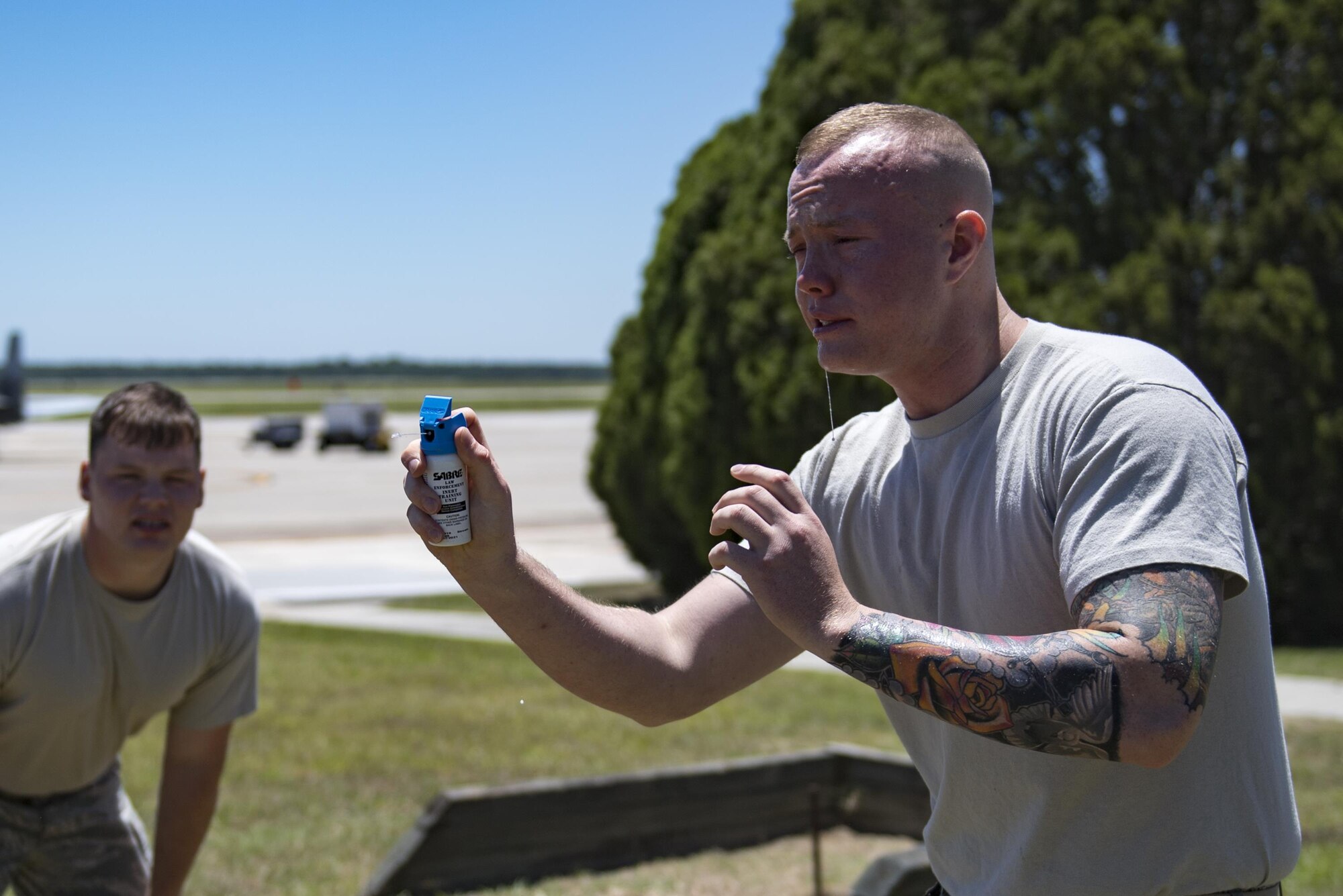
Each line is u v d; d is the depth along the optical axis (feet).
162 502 9.37
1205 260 38.83
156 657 9.88
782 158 42.04
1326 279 39.47
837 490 6.97
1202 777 5.66
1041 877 5.95
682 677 6.76
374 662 34.91
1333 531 38.55
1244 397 37.96
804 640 5.40
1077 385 5.66
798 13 45.47
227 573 10.32
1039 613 5.83
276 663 34.50
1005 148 40.14
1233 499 5.29
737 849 17.63
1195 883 5.69
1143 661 4.83
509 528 6.21
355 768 22.52
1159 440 5.27
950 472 6.23
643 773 17.06
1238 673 5.69
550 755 23.49
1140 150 40.19
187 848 10.57
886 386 36.99
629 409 48.39
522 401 373.20
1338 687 30.58
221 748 10.54
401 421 222.28
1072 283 38.47
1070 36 41.09
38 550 9.57
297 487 104.94
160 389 9.68
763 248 40.91
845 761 18.71
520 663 34.81
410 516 6.13
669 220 48.70
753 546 5.57
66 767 10.11
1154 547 5.08
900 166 5.86
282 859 17.29
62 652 9.54
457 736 25.23
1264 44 40.16
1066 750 4.94
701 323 42.19
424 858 15.38
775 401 39.11
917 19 42.96
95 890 10.43
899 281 5.88
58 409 200.85
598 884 16.05
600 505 92.32
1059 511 5.52
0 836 10.04
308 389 544.21
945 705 5.07
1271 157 40.11
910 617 6.58
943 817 6.59
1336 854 16.80
